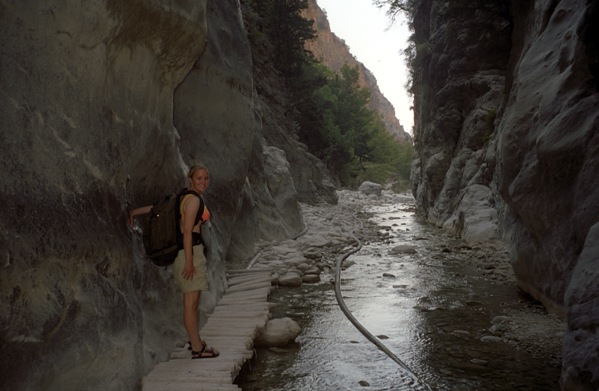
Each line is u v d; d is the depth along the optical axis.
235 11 10.48
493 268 10.26
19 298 2.79
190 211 4.46
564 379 3.67
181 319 5.34
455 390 4.50
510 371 4.92
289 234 14.30
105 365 3.55
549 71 7.51
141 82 4.76
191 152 8.33
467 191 16.33
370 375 4.86
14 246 2.79
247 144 10.09
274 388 4.56
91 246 3.51
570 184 5.79
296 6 35.97
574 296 3.93
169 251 4.46
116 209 4.11
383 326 6.48
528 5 14.15
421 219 23.66
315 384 4.64
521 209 6.78
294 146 27.53
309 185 27.84
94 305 3.47
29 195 2.99
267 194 14.05
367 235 16.44
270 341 5.71
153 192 5.49
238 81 9.90
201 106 8.77
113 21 3.87
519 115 7.69
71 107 3.50
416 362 5.20
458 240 15.12
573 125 5.82
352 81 61.97
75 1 3.43
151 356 4.50
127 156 4.39
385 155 65.19
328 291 8.51
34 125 3.12
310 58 41.78
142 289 4.77
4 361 2.63
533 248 7.00
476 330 6.26
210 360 4.66
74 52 3.53
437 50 23.95
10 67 2.98
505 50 20.94
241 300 7.14
